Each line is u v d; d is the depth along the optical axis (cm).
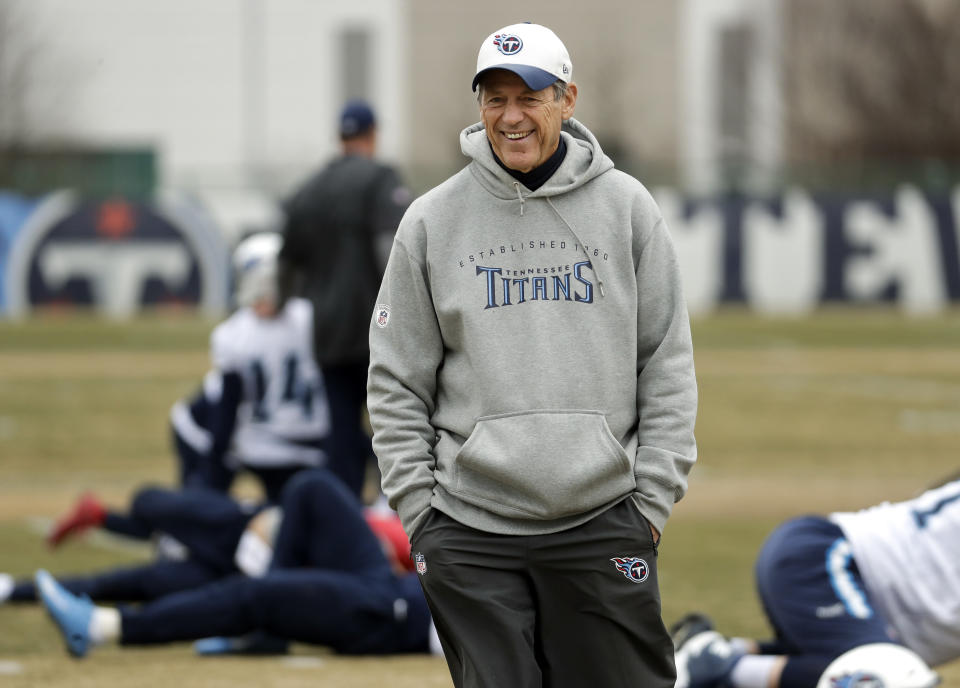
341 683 1978
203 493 2492
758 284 10700
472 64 16712
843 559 1800
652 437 1385
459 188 1416
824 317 10212
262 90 17138
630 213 1401
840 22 15038
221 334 2930
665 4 16062
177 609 2127
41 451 4825
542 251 1385
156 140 17062
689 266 10700
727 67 15938
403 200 2927
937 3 15012
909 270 10681
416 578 2233
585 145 1427
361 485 2912
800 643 1772
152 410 5884
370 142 2989
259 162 17062
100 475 4362
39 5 16450
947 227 10675
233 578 2200
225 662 2127
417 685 1972
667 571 2931
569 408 1368
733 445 4978
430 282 1407
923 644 1802
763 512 3703
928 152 14688
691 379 1400
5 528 3500
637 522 1373
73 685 1953
